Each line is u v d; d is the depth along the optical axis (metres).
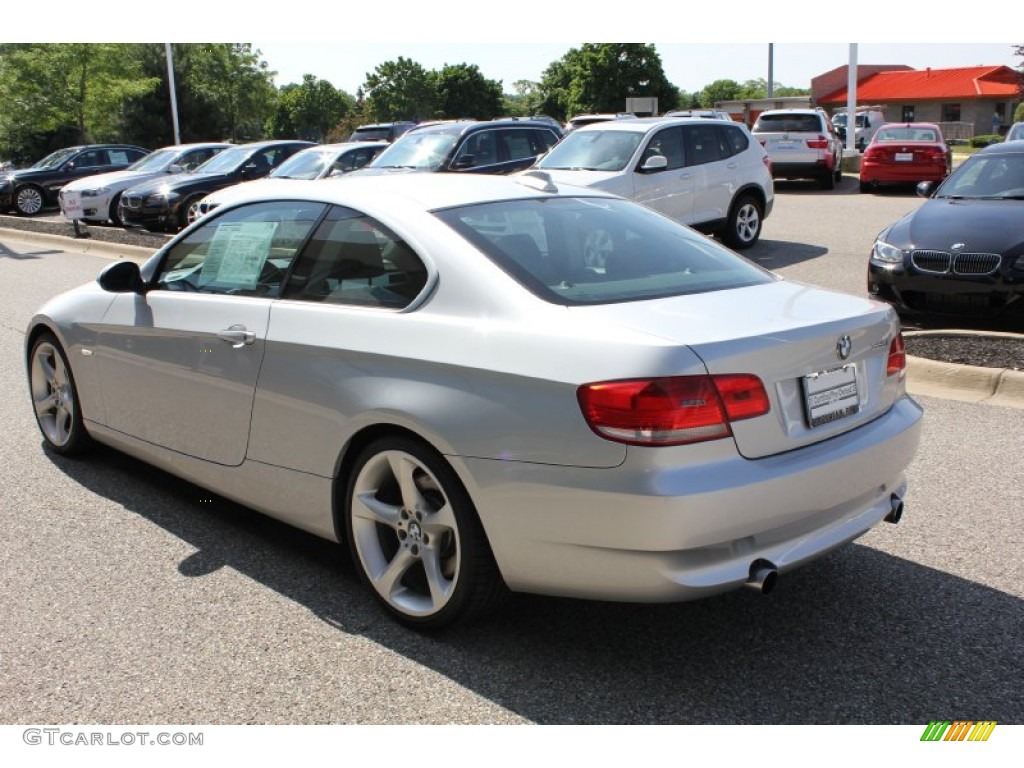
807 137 21.47
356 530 3.61
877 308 3.53
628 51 74.69
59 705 3.08
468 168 13.52
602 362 2.91
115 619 3.62
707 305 3.29
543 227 3.72
